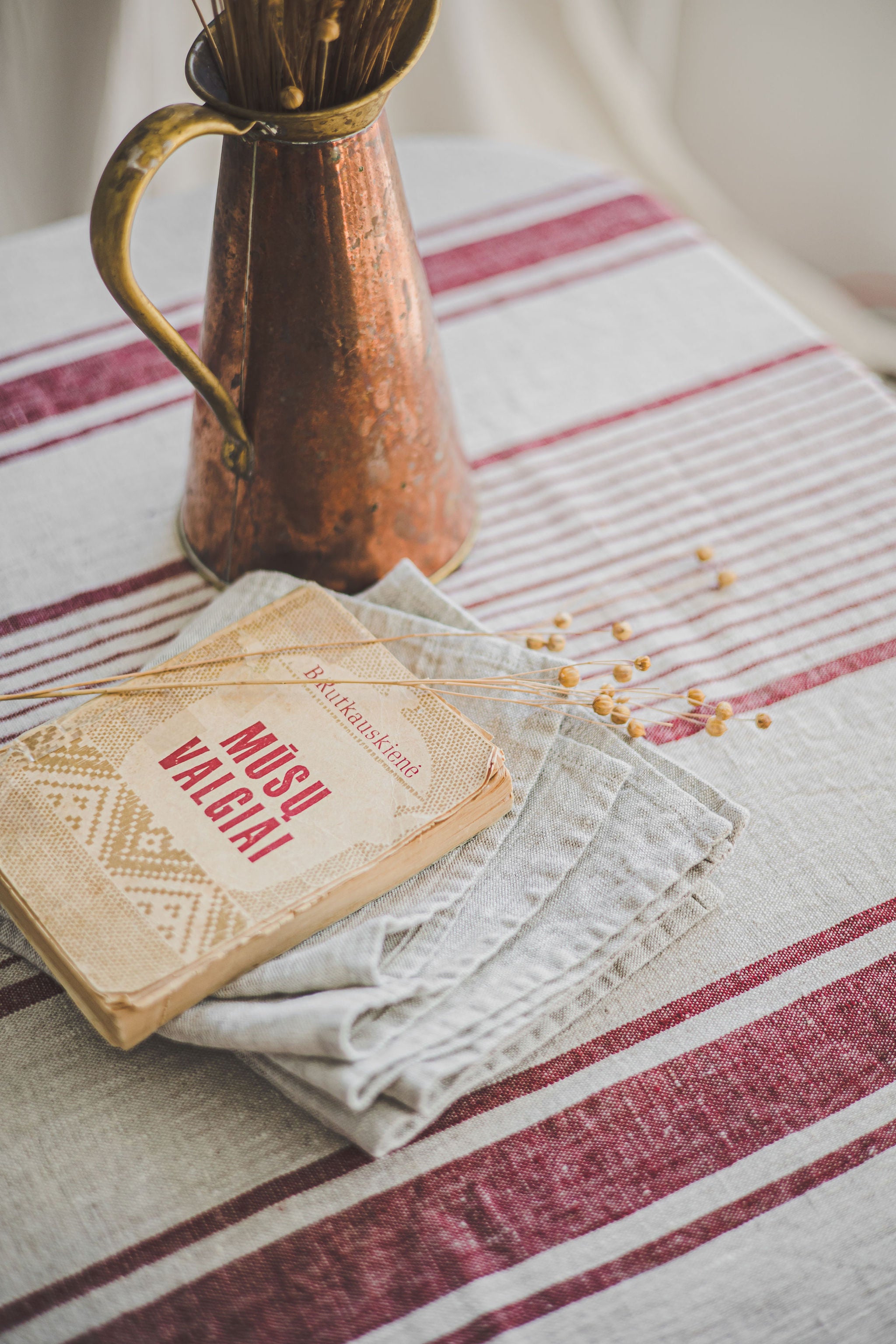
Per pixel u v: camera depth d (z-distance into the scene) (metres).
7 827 0.91
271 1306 0.85
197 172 1.90
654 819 0.95
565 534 1.12
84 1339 0.84
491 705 0.99
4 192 1.73
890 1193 0.88
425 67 1.88
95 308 1.25
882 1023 0.93
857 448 1.17
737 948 0.95
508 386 1.21
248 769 0.93
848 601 1.09
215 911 0.88
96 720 0.95
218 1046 0.88
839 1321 0.85
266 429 0.99
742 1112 0.90
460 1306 0.85
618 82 1.95
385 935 0.90
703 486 1.15
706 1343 0.84
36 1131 0.89
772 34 1.97
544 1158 0.89
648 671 1.05
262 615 0.99
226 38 0.90
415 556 1.07
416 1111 0.86
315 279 0.94
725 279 1.27
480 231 1.30
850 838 0.99
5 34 1.55
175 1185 0.88
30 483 1.15
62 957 0.87
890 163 2.00
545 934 0.92
